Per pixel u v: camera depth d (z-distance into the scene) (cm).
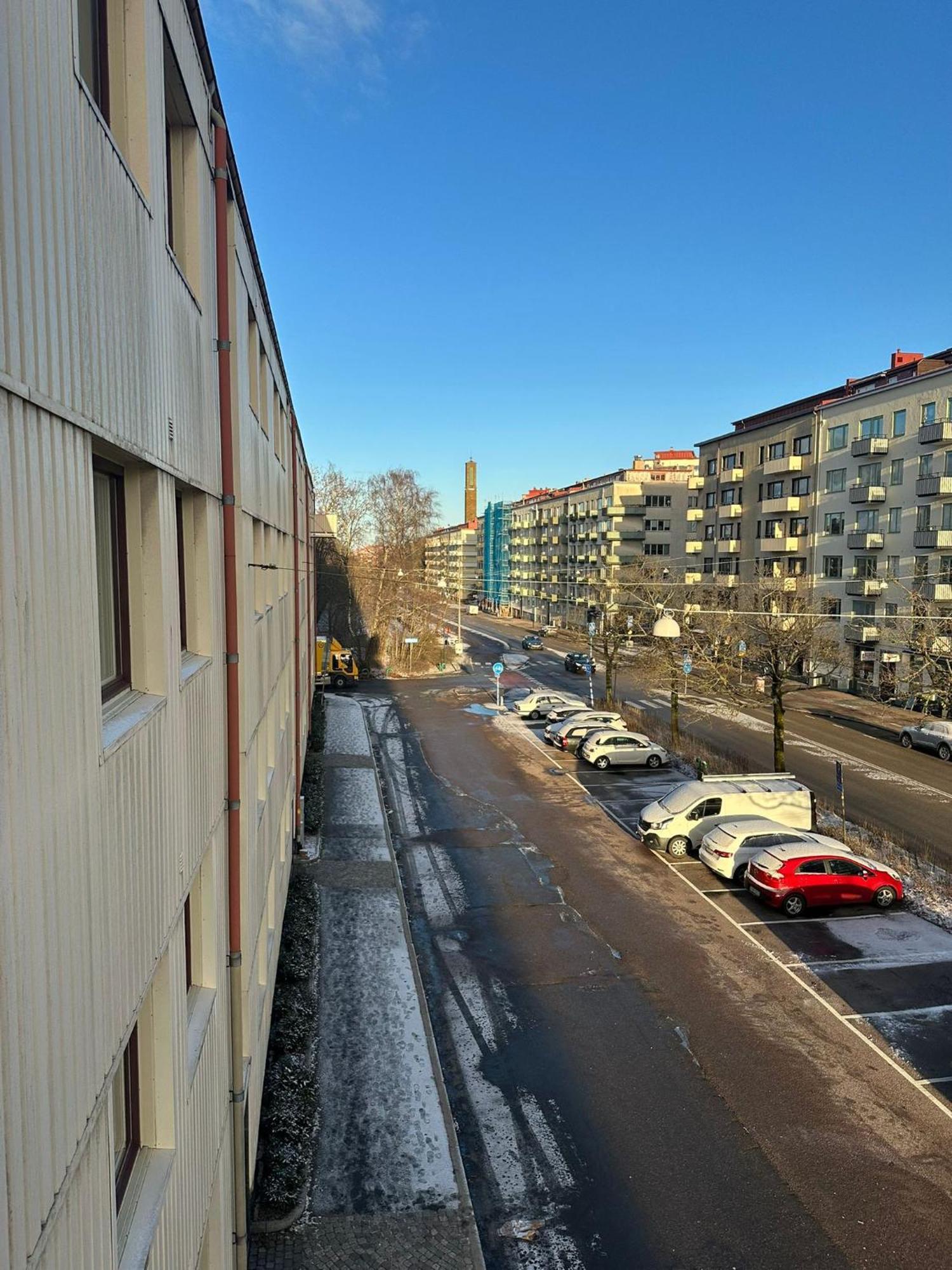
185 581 684
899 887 1700
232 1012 760
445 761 2934
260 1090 988
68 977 321
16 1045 267
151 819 464
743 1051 1199
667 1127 1041
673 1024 1269
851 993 1360
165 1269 476
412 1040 1205
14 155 270
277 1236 855
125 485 489
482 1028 1259
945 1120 1053
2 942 257
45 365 299
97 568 447
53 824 307
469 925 1614
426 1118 1040
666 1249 859
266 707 1164
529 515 10356
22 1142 271
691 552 6162
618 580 5028
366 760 2892
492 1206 916
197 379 636
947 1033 1245
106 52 458
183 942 556
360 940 1509
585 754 2875
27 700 283
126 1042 407
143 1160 491
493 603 11725
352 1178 939
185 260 655
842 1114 1064
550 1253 853
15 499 275
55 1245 302
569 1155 993
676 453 9050
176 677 539
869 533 4262
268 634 1216
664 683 3581
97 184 366
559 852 2020
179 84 579
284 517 1664
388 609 5581
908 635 2705
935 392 3881
